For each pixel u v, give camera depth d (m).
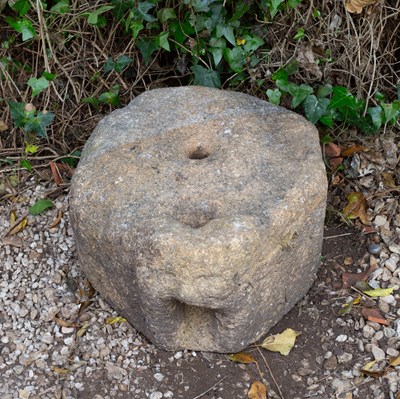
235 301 1.22
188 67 1.79
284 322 1.42
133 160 1.36
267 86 1.74
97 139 1.42
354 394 1.31
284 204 1.25
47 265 1.56
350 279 1.51
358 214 1.63
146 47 1.73
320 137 1.73
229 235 1.17
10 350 1.42
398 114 1.67
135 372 1.35
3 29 1.77
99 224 1.30
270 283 1.30
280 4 1.65
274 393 1.32
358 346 1.39
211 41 1.68
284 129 1.40
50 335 1.43
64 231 1.63
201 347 1.35
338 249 1.58
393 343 1.39
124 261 1.27
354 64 1.70
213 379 1.33
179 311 1.30
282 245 1.26
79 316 1.46
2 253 1.59
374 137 1.73
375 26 1.68
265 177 1.30
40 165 1.77
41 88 1.64
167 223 1.22
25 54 1.80
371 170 1.70
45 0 1.73
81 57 1.78
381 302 1.46
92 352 1.39
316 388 1.33
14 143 1.79
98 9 1.64
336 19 1.67
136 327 1.41
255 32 1.70
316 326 1.42
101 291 1.44
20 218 1.67
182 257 1.16
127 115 1.47
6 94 1.79
